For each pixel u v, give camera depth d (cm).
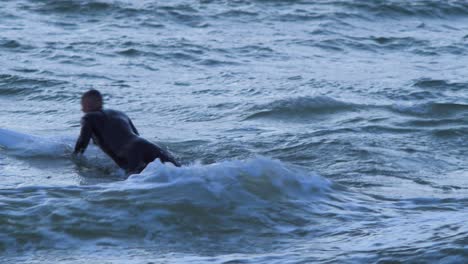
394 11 7875
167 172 2864
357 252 2295
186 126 4200
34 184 3141
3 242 2422
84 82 5231
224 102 4728
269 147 3712
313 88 5147
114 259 2306
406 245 2316
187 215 2592
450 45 6806
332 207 2738
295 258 2275
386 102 4747
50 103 4772
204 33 6844
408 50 6612
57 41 6334
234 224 2561
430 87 5203
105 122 3453
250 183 2805
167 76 5497
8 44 6141
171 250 2383
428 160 3566
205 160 3531
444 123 4234
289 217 2627
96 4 7412
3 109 4619
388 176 3288
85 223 2530
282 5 7900
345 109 4472
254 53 6244
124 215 2581
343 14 7694
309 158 3541
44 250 2383
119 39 6444
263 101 4650
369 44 6756
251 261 2270
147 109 4616
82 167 3434
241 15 7519
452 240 2306
